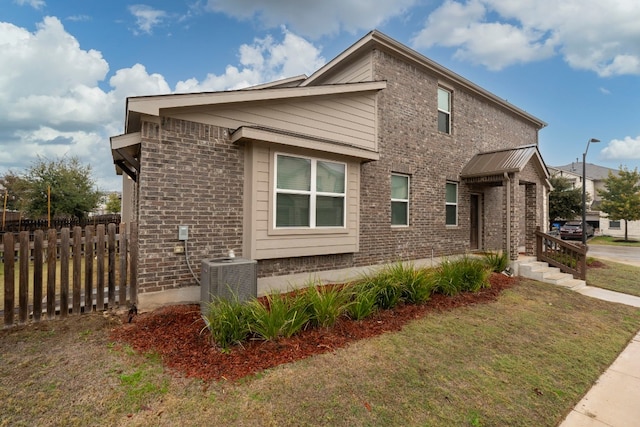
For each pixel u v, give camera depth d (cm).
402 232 891
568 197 2725
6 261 418
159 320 445
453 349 406
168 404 269
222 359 342
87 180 1966
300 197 642
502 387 325
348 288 539
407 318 504
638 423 281
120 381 300
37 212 1745
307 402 279
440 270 706
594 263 1270
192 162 532
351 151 685
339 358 361
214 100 537
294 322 402
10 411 256
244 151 588
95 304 481
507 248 942
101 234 477
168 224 509
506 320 528
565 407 301
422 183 950
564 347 436
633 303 705
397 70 891
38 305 438
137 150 566
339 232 697
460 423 264
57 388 288
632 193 2477
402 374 336
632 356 428
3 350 360
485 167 1023
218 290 430
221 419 253
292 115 651
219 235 555
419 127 945
